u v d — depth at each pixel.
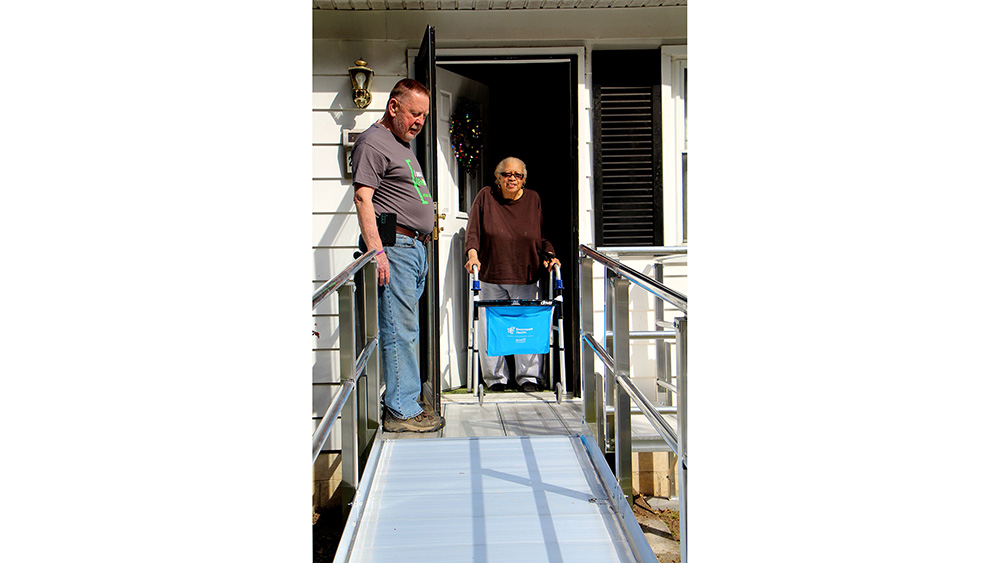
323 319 4.41
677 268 4.70
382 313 3.60
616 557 2.45
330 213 4.40
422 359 4.28
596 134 4.60
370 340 3.52
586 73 4.57
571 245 4.67
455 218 4.88
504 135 5.53
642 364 4.66
